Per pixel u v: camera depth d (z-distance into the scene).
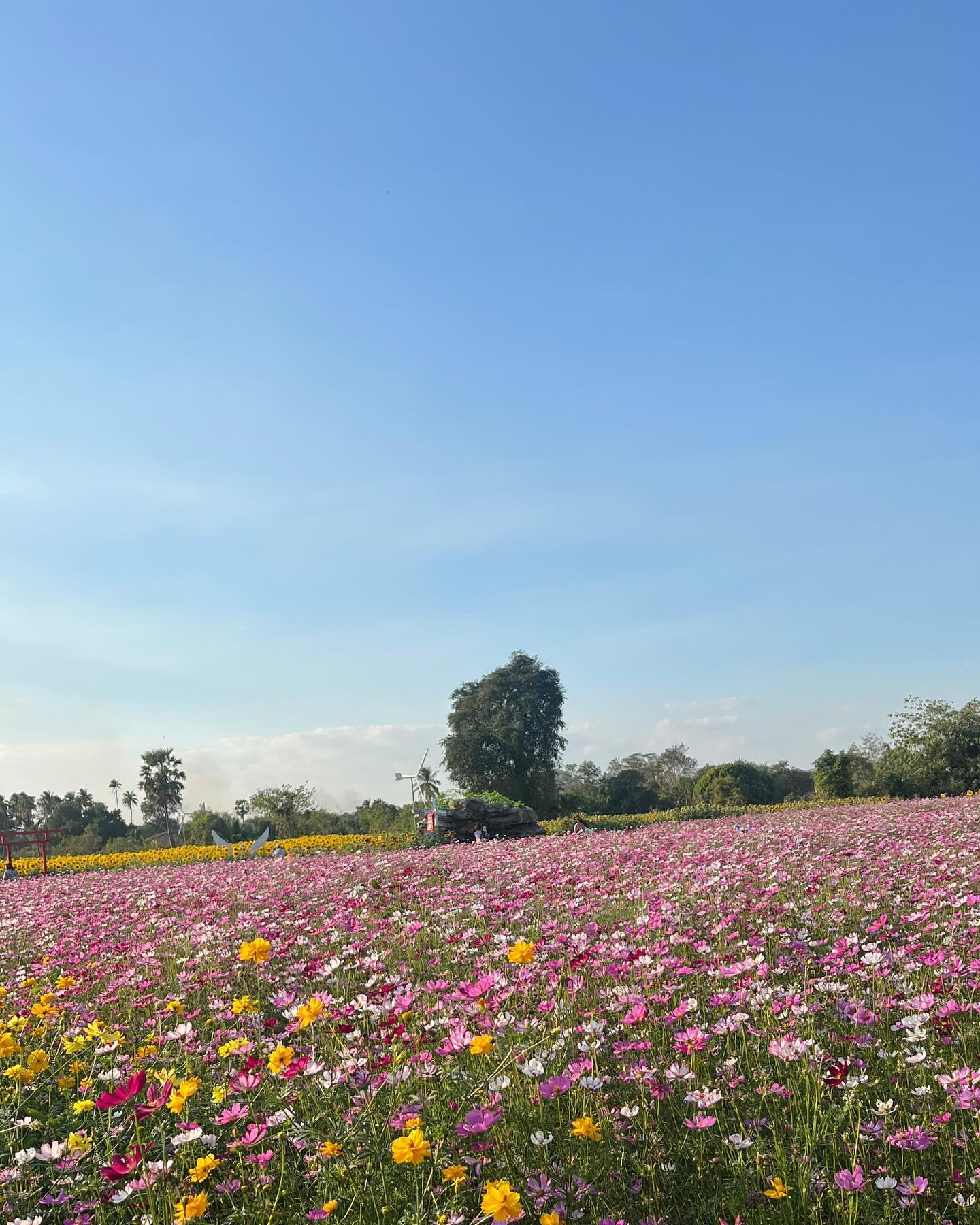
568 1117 3.67
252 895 11.89
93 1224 3.26
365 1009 4.66
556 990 5.17
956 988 4.84
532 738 48.56
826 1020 4.64
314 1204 3.18
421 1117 3.51
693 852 12.75
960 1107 3.36
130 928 9.71
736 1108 3.62
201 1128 3.82
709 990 5.32
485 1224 2.91
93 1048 4.92
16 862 24.61
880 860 10.20
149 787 64.56
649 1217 3.02
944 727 32.62
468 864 13.59
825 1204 3.06
